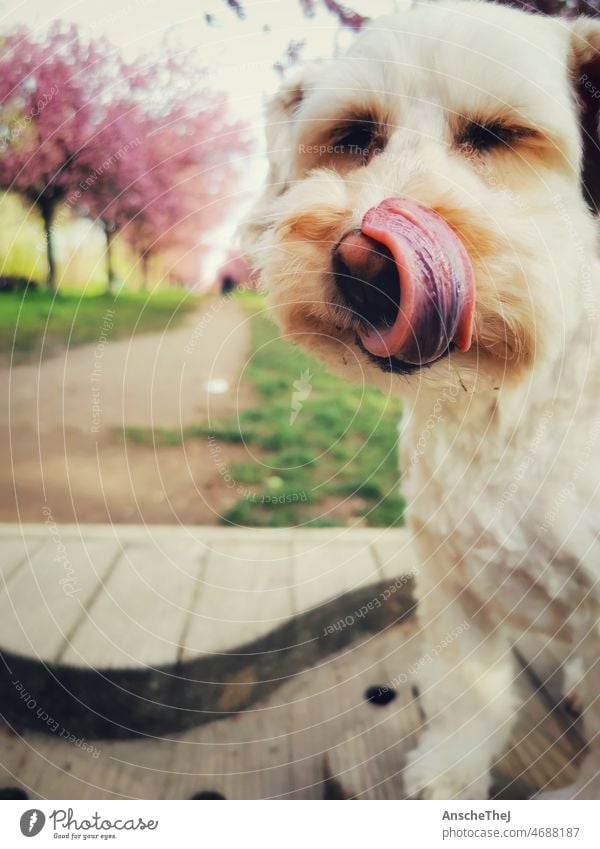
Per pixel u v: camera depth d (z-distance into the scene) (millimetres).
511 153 712
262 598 1142
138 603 1129
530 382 728
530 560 770
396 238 675
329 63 797
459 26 720
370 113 744
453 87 708
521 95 698
